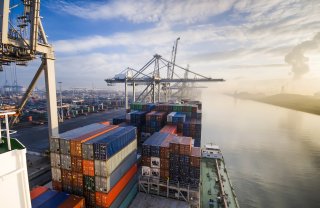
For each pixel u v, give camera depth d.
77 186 26.59
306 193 51.03
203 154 65.12
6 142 9.25
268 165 70.25
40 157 49.09
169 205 29.75
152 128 54.00
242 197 48.16
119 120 60.50
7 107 17.06
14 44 30.44
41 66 38.50
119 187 27.95
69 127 101.81
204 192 42.56
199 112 61.25
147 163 33.72
